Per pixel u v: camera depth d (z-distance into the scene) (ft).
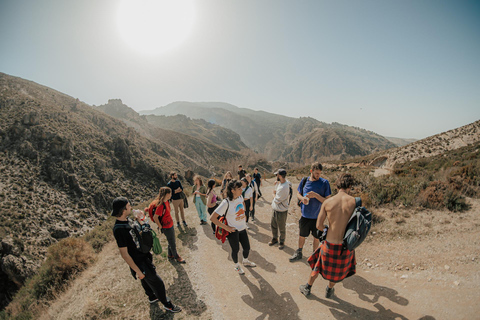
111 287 15.26
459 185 23.21
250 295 13.35
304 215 15.23
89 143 220.23
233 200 14.40
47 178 163.53
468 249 14.05
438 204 20.51
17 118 193.88
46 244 113.19
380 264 14.84
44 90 336.29
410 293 11.68
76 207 153.89
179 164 354.95
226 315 11.94
